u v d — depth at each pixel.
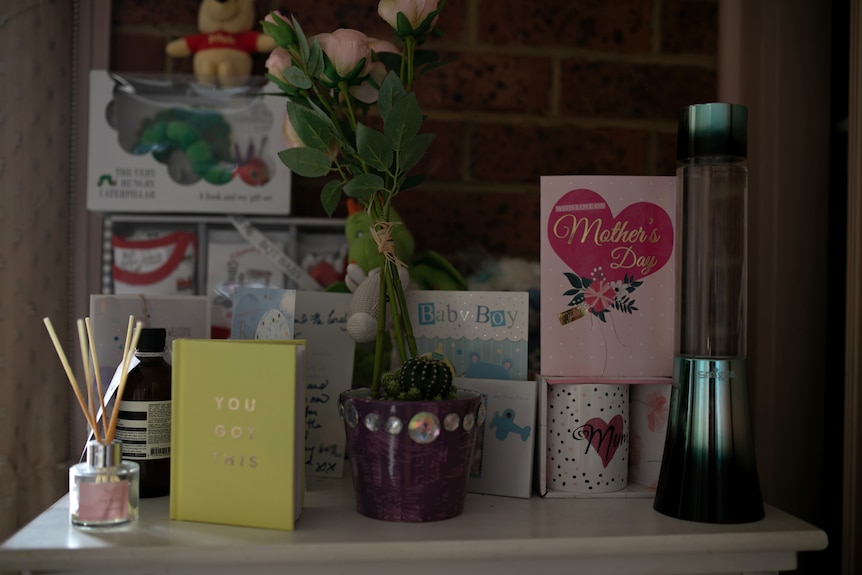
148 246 1.26
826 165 1.30
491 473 1.08
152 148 1.25
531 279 1.32
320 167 1.07
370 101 1.12
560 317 1.08
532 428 1.07
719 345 1.03
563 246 1.09
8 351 1.21
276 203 1.26
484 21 1.34
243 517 0.97
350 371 1.15
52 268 1.25
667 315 1.09
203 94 1.27
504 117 1.34
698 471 1.00
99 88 1.25
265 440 0.97
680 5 1.36
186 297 1.15
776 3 1.30
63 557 0.91
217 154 1.27
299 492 1.00
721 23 1.35
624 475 1.09
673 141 1.36
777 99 1.30
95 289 1.28
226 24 1.28
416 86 1.33
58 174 1.26
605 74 1.35
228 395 0.98
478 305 1.11
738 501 1.00
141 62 1.30
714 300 1.03
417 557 0.94
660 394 1.09
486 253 1.33
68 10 1.27
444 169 1.33
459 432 0.98
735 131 1.02
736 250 1.03
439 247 1.33
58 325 1.25
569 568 0.97
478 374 1.11
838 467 1.26
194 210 1.26
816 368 1.29
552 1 1.35
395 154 1.05
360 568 0.95
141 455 1.04
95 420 1.02
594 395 1.07
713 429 1.00
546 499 1.07
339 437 1.15
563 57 1.35
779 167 1.29
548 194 1.09
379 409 0.98
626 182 1.08
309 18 1.32
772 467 1.28
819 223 1.30
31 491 1.22
